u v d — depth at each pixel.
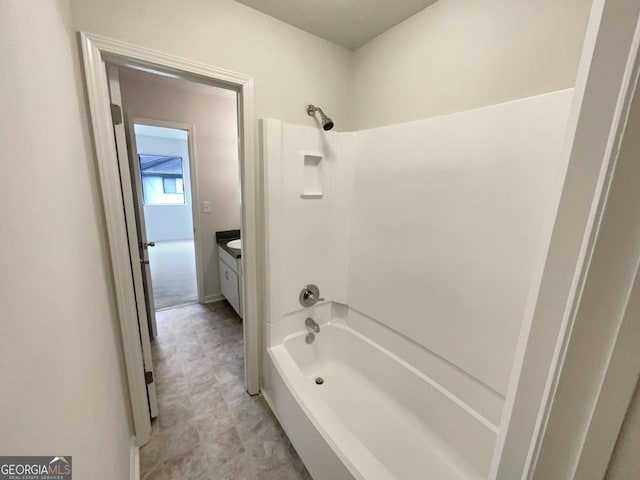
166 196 6.95
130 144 2.29
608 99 0.32
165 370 2.09
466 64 1.25
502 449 0.49
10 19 0.43
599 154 0.33
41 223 0.51
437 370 1.47
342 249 1.94
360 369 1.94
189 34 1.29
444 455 1.39
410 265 1.54
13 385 0.37
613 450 0.39
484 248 1.21
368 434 1.51
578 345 0.37
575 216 0.36
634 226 0.33
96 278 1.02
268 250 1.65
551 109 0.98
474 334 1.28
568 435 0.40
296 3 1.40
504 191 1.12
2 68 0.40
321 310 2.03
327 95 1.79
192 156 2.96
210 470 1.37
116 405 1.12
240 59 1.44
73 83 0.96
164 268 4.68
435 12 1.35
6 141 0.39
